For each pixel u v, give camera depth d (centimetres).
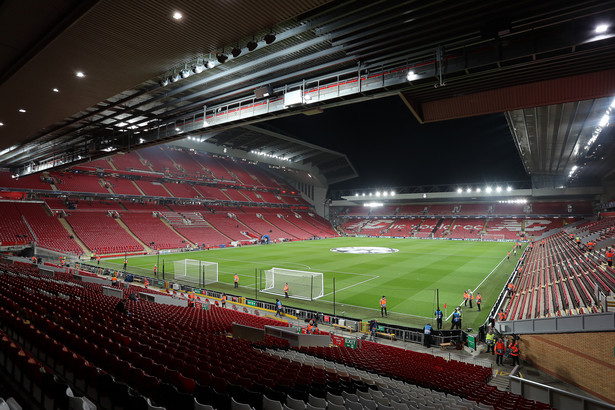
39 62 1130
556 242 4600
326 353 1268
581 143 3550
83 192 5394
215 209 7300
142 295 2331
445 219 8419
